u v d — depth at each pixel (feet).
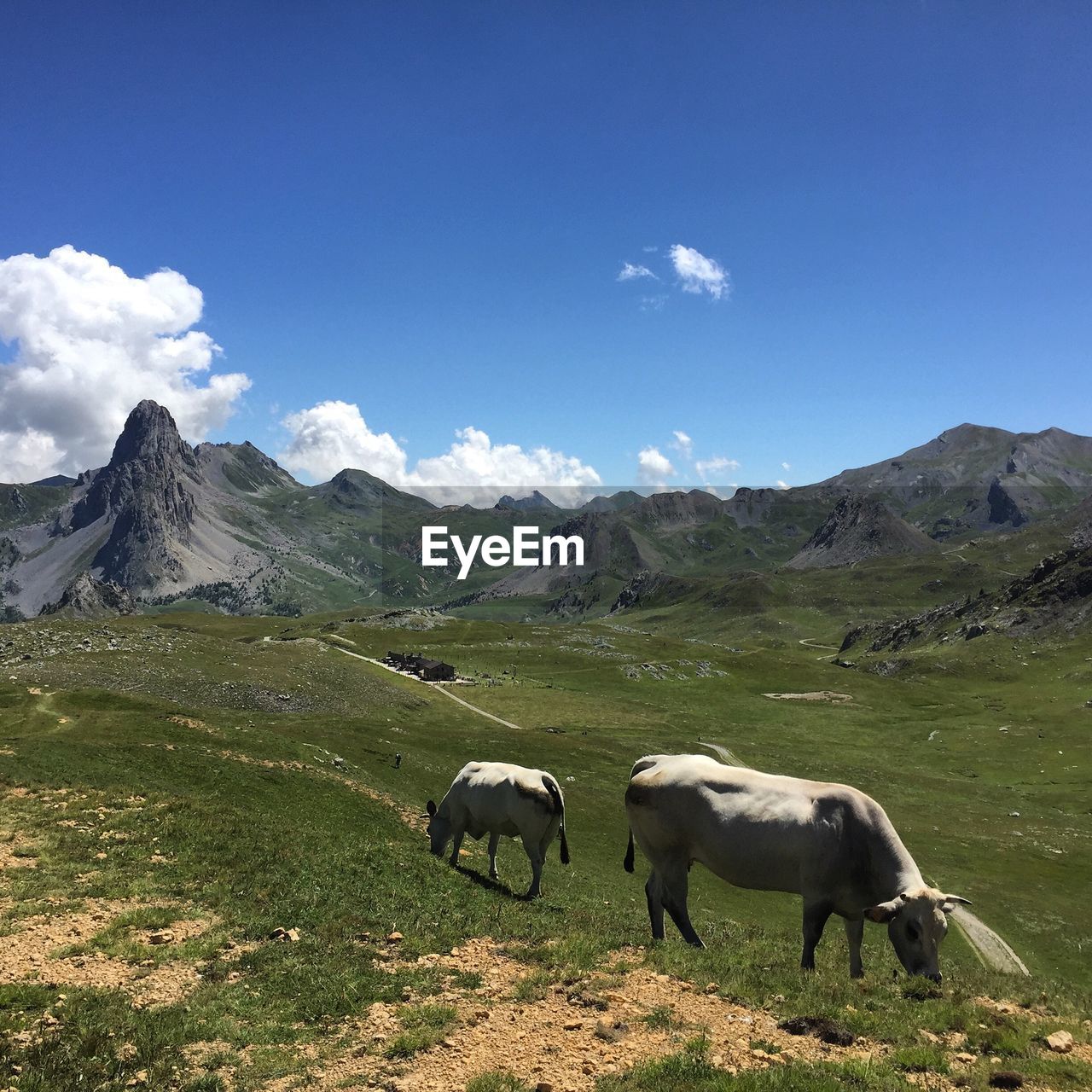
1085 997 54.54
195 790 102.47
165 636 395.75
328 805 112.06
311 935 48.34
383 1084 30.01
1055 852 233.96
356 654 613.52
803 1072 29.73
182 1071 31.12
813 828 47.24
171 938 46.37
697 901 148.56
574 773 278.05
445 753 271.69
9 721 180.96
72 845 64.18
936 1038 36.14
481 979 41.78
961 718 536.01
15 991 37.01
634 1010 37.50
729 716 552.82
